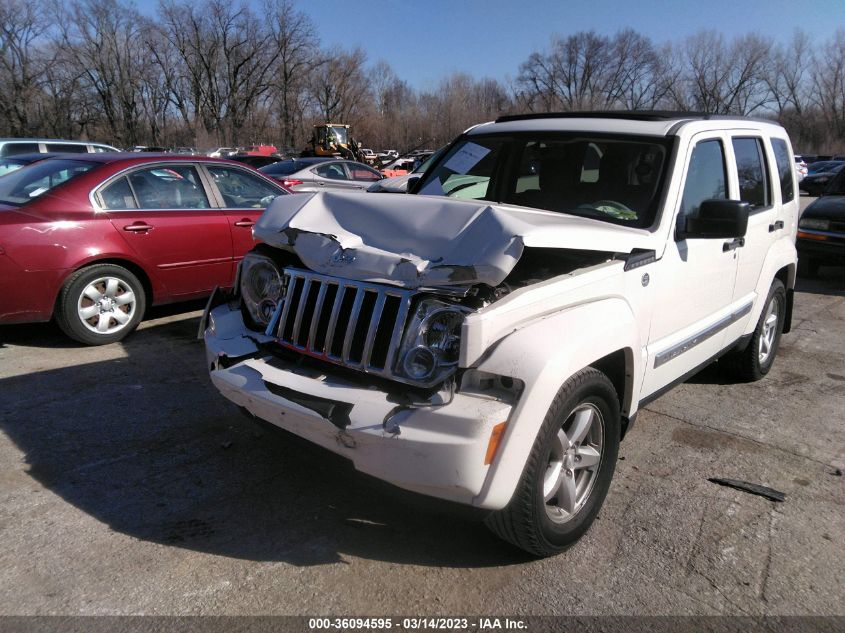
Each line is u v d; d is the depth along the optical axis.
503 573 2.95
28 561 2.90
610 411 3.16
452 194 4.50
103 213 5.63
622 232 3.32
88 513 3.28
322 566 2.95
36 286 5.28
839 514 3.53
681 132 3.91
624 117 4.22
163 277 6.03
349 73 68.50
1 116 59.22
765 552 3.17
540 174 4.23
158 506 3.36
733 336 4.73
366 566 2.96
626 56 80.88
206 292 6.41
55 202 5.47
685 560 3.08
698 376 5.64
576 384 2.84
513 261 2.65
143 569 2.88
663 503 3.57
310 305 3.08
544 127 4.34
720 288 4.29
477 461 2.51
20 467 3.69
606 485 3.27
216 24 67.00
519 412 2.55
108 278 5.69
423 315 2.72
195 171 6.42
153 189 6.06
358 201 3.34
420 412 2.56
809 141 76.88
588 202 3.98
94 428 4.18
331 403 2.73
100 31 62.69
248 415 3.22
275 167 14.85
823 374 5.79
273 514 3.33
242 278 3.53
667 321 3.72
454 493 2.57
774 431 4.55
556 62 82.75
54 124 62.31
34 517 3.23
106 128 66.12
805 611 2.78
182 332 6.18
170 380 4.99
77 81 62.78
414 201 3.21
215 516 3.30
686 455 4.15
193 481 3.61
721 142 4.30
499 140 4.52
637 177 3.84
